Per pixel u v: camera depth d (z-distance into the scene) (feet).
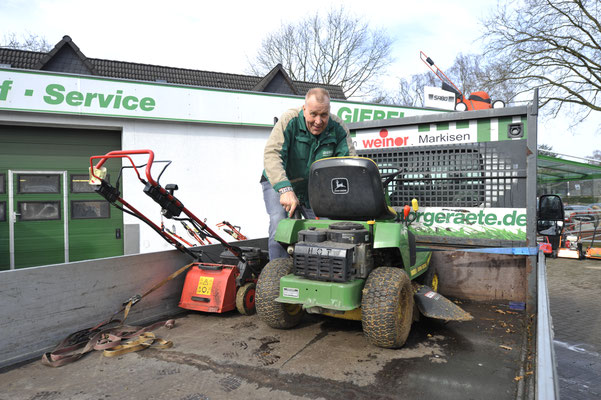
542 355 4.63
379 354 8.23
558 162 47.11
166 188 11.01
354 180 9.37
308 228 9.89
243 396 6.48
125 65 62.75
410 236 10.44
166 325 10.22
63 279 9.60
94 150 30.78
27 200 29.43
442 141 13.41
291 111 11.54
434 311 9.52
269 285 9.57
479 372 7.32
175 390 6.75
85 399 6.58
